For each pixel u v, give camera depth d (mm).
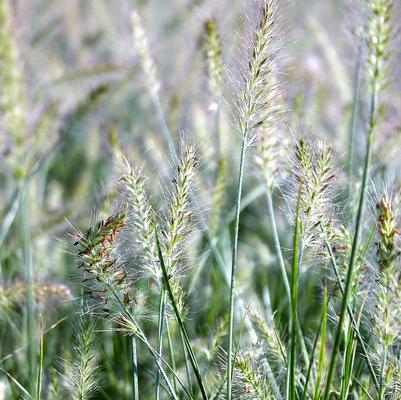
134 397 1433
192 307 1686
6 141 1729
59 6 2785
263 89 1415
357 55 1547
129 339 1644
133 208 1422
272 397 1456
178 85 2148
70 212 1801
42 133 1804
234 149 1902
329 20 2482
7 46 1710
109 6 2850
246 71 1418
